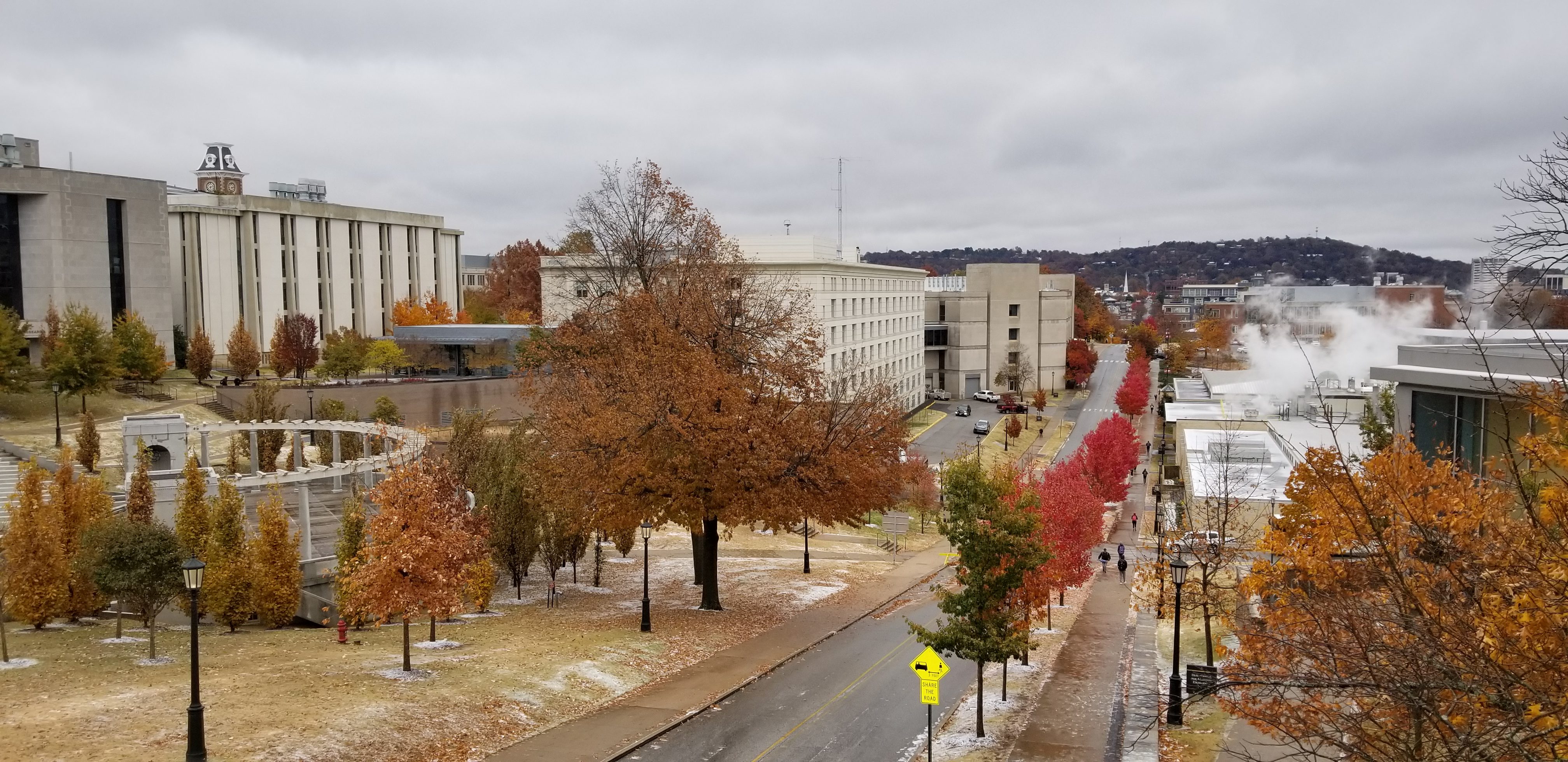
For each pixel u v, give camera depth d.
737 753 22.42
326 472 41.09
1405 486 17.39
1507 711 10.50
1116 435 73.31
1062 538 40.12
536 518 38.75
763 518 35.50
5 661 25.00
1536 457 13.23
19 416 63.44
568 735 22.81
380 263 122.38
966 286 140.25
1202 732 23.36
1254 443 56.84
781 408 36.59
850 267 95.50
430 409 78.94
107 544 26.48
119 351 67.00
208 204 103.94
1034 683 29.56
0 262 80.44
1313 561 17.81
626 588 41.50
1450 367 30.47
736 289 55.25
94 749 18.61
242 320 87.75
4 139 84.75
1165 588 32.31
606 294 46.25
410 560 25.00
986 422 107.69
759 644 32.00
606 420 35.00
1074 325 194.25
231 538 32.09
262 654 27.30
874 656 31.52
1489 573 12.73
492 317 123.69
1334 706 14.69
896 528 55.25
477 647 29.16
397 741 20.94
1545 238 11.17
